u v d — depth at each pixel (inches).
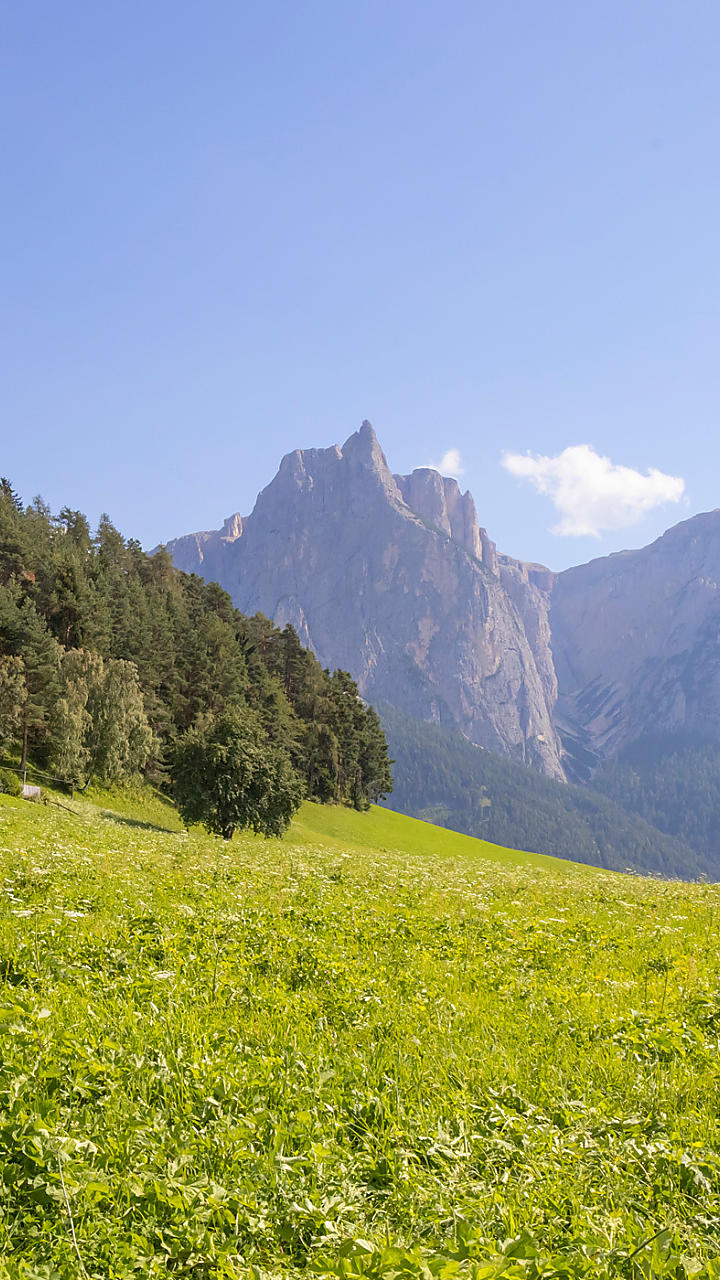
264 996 315.9
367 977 357.7
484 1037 296.2
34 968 318.7
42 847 783.7
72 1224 155.1
